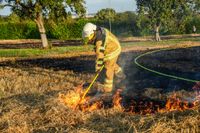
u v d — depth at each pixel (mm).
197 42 33750
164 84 12953
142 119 7148
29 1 35062
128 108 9508
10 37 60250
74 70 17797
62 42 48312
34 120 7883
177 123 6719
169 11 39344
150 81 13578
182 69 16906
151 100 10312
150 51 26391
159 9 39156
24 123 7613
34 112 8258
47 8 35531
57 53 29938
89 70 17672
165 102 10070
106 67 10438
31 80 14227
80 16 37531
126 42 38406
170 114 7289
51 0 35031
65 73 16484
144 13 40344
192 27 53375
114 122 7441
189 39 38969
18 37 60562
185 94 10672
